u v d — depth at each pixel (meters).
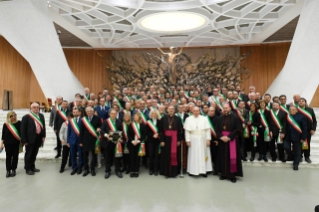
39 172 5.67
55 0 10.01
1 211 3.60
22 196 4.18
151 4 10.68
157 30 13.75
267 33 14.27
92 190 4.48
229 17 12.36
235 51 17.48
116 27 13.53
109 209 3.66
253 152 6.30
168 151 5.34
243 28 14.40
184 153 5.70
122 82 16.89
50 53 9.95
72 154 5.56
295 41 9.64
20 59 17.33
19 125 5.47
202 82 15.34
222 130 5.19
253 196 4.18
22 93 17.56
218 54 17.69
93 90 18.28
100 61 18.41
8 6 8.80
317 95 16.83
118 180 5.11
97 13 11.62
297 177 5.24
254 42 16.34
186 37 15.87
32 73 18.52
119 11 11.52
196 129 5.41
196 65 16.11
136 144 5.30
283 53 16.92
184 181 5.04
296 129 5.79
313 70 8.41
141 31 14.32
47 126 8.78
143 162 6.31
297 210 3.62
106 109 7.54
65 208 3.70
